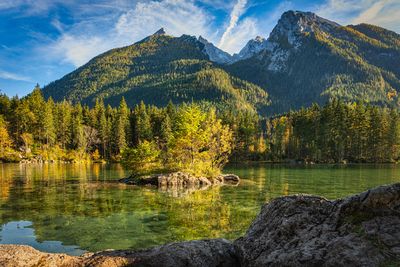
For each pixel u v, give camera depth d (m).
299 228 6.88
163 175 36.53
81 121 113.25
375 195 6.18
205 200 24.61
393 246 5.35
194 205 22.27
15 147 94.81
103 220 17.47
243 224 16.50
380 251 5.33
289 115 131.00
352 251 5.52
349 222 6.22
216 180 39.09
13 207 21.33
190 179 36.69
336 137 97.88
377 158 98.06
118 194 27.92
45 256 7.34
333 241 5.95
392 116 101.12
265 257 6.76
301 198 7.63
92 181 39.25
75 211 19.98
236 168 69.88
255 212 19.69
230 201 24.16
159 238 13.98
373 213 6.07
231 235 14.40
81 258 7.40
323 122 100.50
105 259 7.25
